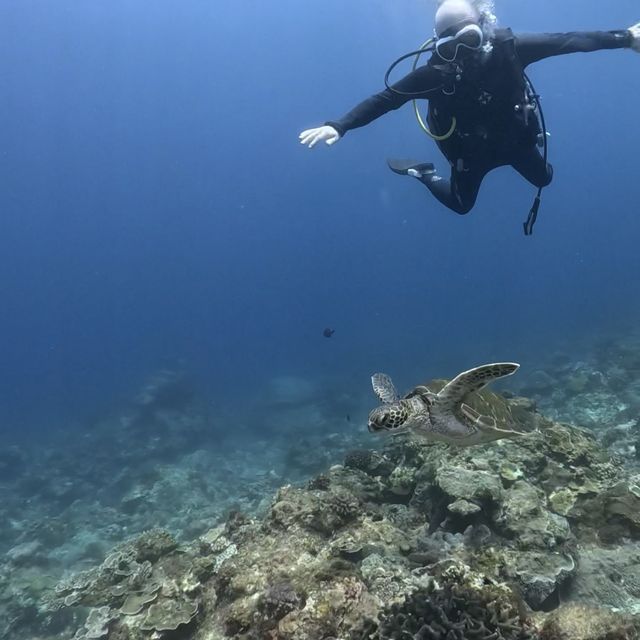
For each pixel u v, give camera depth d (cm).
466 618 185
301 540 247
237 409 1170
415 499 281
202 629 229
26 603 359
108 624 256
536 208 301
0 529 580
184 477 606
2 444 1102
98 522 543
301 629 201
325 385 1209
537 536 236
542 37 271
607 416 486
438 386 200
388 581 221
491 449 292
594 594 222
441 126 282
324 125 267
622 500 255
